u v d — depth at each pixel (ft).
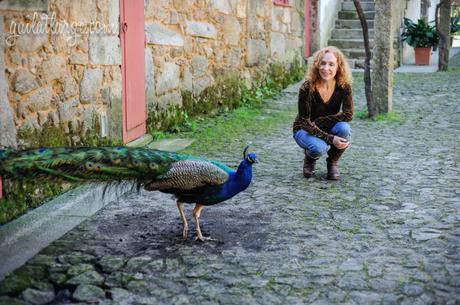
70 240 15.25
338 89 20.24
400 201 18.38
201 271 13.48
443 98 37.29
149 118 27.32
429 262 13.76
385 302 11.98
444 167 22.22
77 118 20.59
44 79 18.52
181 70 30.12
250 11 37.50
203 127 30.17
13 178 13.43
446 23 50.70
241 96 36.73
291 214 17.33
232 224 16.55
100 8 21.89
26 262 13.82
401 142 26.45
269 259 14.10
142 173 14.34
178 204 15.29
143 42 26.21
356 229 16.03
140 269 13.60
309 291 12.49
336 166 20.84
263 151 25.11
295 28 45.52
